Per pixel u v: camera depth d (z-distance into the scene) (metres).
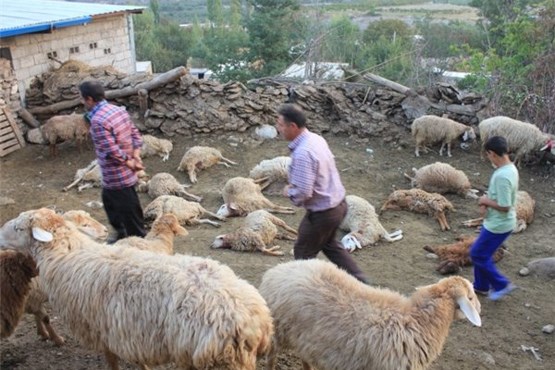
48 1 14.95
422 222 7.68
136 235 6.00
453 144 10.45
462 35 28.12
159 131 10.75
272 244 6.93
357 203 7.16
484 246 5.46
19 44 11.23
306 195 4.64
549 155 9.38
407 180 9.18
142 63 23.67
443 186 8.47
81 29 13.12
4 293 4.20
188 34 42.66
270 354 4.11
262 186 8.57
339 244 5.16
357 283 4.06
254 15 25.17
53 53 12.25
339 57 26.09
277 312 3.96
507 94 11.05
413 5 56.66
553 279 6.12
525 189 8.80
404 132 10.77
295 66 23.59
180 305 3.39
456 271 6.22
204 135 10.73
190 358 3.40
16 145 10.74
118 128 5.54
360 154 10.16
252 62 24.94
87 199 8.48
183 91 10.91
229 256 6.47
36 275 4.32
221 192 8.64
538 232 7.38
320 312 3.81
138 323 3.52
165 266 3.62
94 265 3.76
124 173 5.68
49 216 4.05
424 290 3.94
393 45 27.61
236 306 3.38
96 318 3.69
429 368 4.62
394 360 3.66
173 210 7.29
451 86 11.02
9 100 10.91
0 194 8.64
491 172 9.42
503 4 21.86
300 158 4.62
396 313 3.78
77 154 10.43
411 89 11.09
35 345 4.78
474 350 4.90
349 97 11.27
